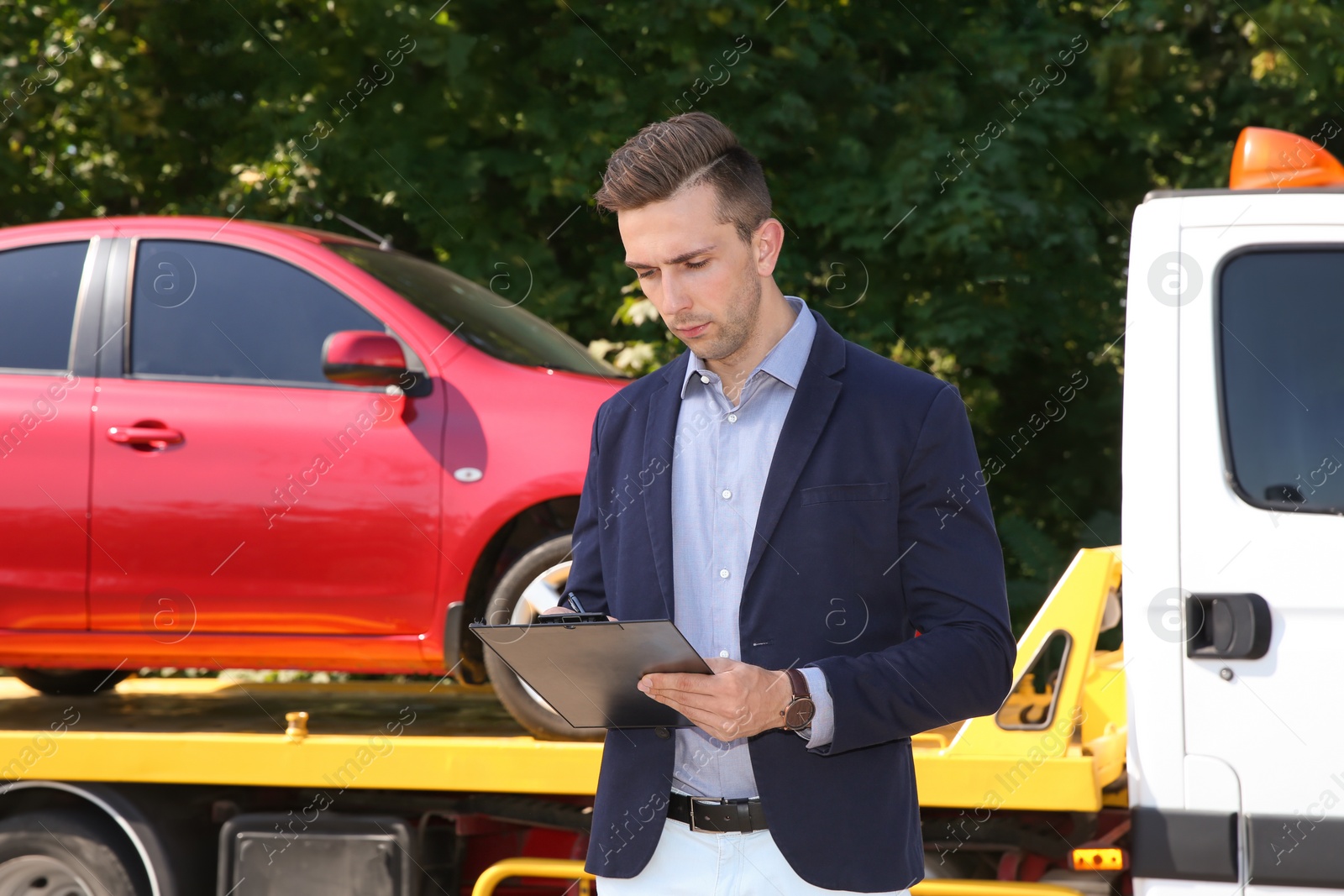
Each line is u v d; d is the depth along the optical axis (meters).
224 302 3.50
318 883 2.97
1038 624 2.72
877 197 7.09
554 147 7.07
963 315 7.20
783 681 1.64
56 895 3.15
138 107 7.41
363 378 3.23
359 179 7.11
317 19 7.00
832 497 1.77
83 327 3.50
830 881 1.73
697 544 1.88
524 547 3.42
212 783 2.99
